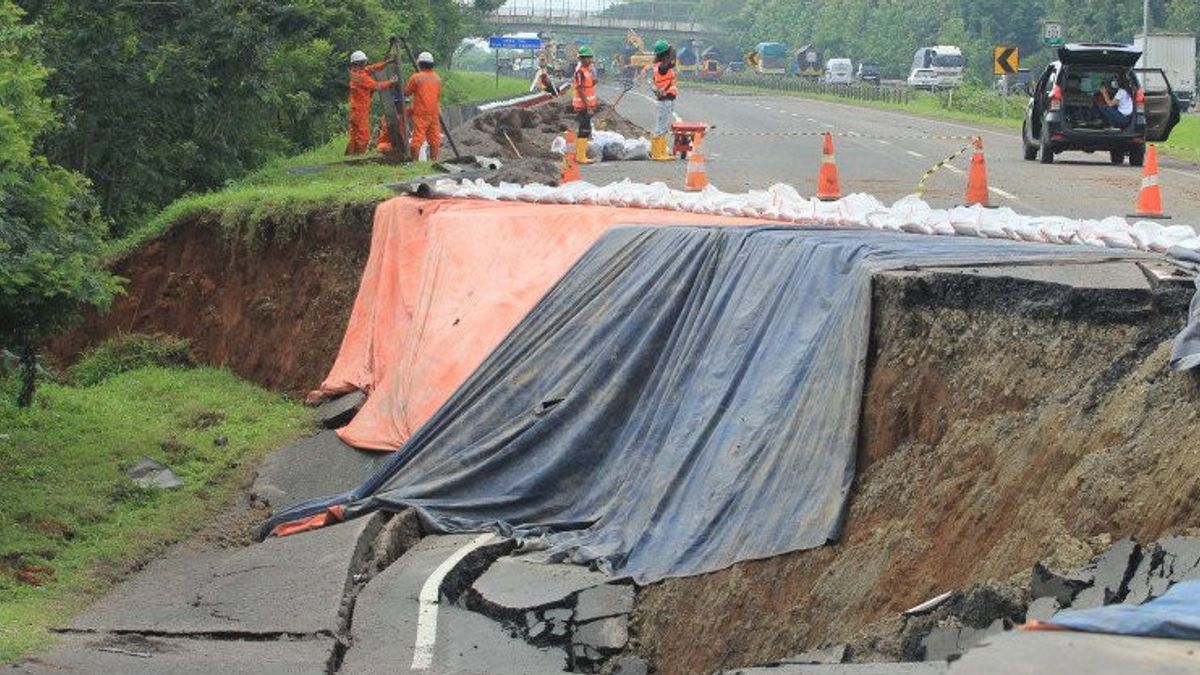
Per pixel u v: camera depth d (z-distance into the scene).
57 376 21.09
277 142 36.88
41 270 15.30
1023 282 11.15
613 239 17.05
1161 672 6.30
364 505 15.36
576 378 15.79
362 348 19.97
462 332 17.70
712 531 12.66
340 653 11.58
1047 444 10.12
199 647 11.52
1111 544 8.89
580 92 29.83
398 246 20.19
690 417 14.02
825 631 10.95
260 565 13.88
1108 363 10.24
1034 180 25.56
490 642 11.88
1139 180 25.58
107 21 30.36
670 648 12.01
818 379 12.70
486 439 15.95
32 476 15.97
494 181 23.09
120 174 30.77
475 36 92.38
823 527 11.61
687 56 139.75
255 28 32.66
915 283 11.97
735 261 14.98
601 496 14.70
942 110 60.31
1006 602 8.88
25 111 15.67
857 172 27.27
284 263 22.20
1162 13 82.94
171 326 23.00
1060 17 85.81
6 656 10.87
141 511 15.61
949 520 10.62
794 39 143.75
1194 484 8.63
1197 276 10.50
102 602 12.97
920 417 11.59
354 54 29.91
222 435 18.55
